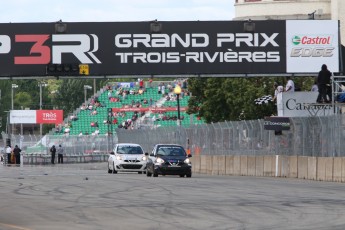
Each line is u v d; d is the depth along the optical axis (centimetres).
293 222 3219
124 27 7962
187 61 8000
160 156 7444
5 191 5006
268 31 8062
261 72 8069
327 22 8125
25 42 7925
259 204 4016
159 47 7975
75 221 3281
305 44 8106
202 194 4712
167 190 5072
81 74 7938
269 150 7744
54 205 3981
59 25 7925
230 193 4803
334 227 3036
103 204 4034
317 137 6800
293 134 7288
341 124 6356
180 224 3166
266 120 7356
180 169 7375
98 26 7956
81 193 4806
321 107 7888
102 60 7956
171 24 7981
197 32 8006
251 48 8044
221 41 8025
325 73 7688
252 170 8025
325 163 6531
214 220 3309
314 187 5409
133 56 7975
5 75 7906
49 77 7956
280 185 5669
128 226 3105
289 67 8094
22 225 3141
